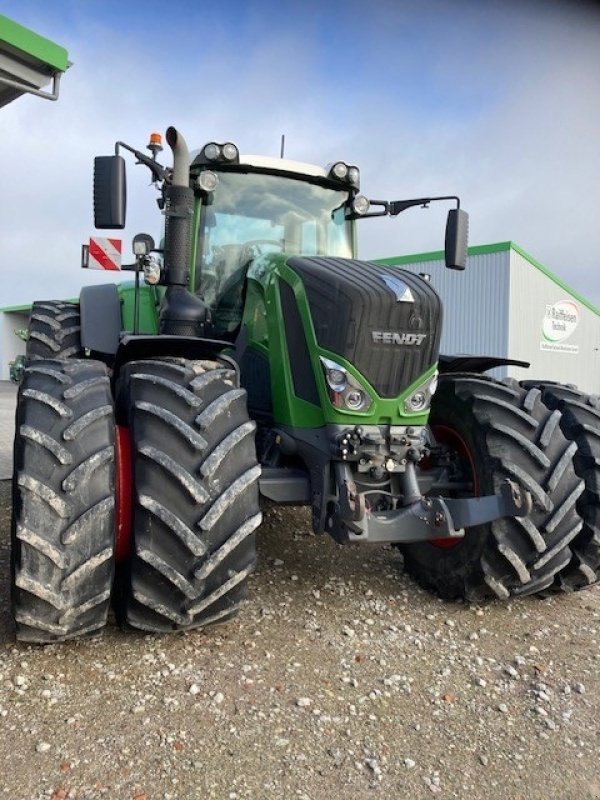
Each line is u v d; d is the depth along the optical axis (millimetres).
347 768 1947
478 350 17781
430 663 2625
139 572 2416
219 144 3588
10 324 35469
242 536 2445
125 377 2742
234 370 2824
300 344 2984
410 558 3527
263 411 3309
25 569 2252
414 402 2920
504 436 3123
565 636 2955
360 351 2791
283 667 2502
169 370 2654
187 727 2080
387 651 2701
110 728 2051
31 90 3658
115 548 2488
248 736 2057
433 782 1914
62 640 2447
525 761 2039
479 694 2412
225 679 2381
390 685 2428
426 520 2883
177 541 2393
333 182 4031
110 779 1826
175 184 3145
